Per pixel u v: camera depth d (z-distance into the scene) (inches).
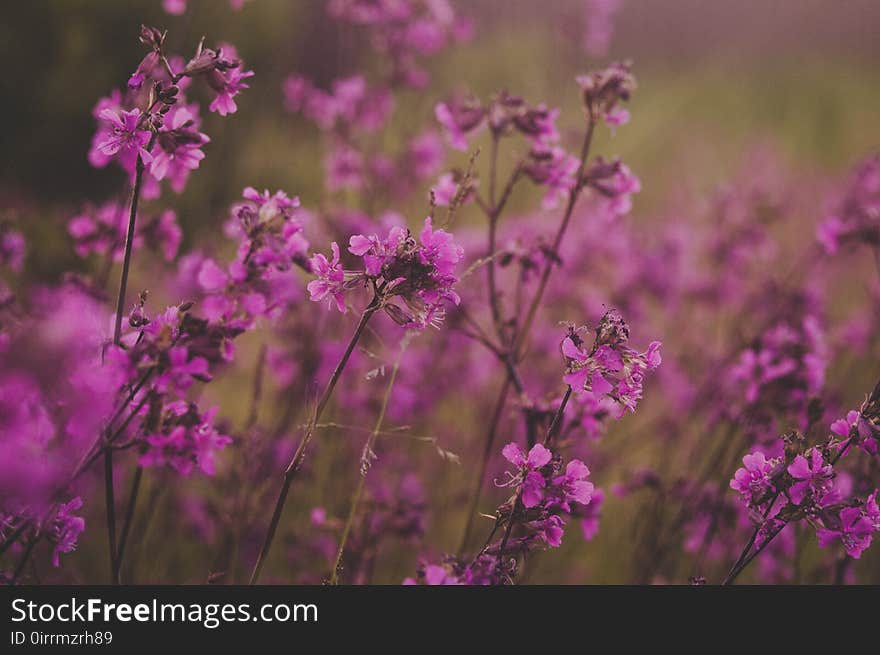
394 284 47.4
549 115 54.9
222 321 46.1
